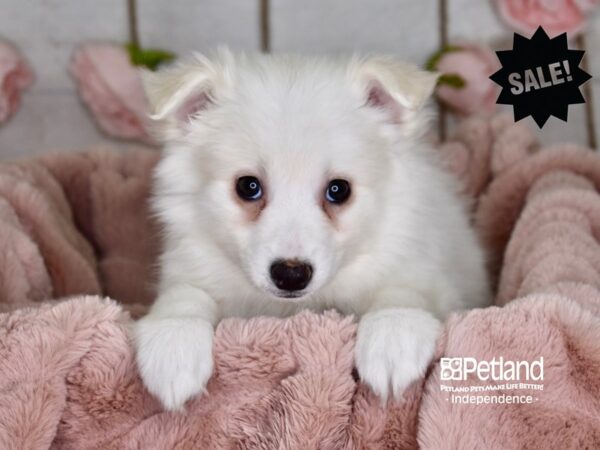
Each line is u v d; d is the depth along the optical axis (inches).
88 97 24.6
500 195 20.2
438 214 15.8
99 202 20.7
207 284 14.8
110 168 21.0
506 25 24.9
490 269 19.8
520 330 10.3
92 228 20.9
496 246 20.2
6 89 24.4
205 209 14.0
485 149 21.7
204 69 13.6
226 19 25.3
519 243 16.2
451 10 24.9
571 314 10.4
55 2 25.0
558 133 25.3
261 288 12.7
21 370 10.5
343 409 10.7
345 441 10.8
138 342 11.2
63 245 17.3
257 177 13.2
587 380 10.2
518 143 21.1
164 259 15.6
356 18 25.2
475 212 20.8
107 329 11.1
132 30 25.2
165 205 15.0
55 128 25.8
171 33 25.4
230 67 14.1
